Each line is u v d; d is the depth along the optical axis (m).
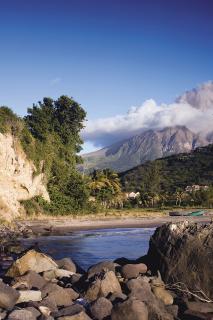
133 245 42.47
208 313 13.76
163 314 12.95
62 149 95.12
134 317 12.73
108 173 127.25
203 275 15.38
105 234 59.62
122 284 15.91
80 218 84.06
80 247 41.28
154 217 91.19
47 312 13.13
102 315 13.29
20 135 76.50
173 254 16.61
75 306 13.63
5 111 73.62
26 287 15.55
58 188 88.62
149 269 18.03
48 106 99.38
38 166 81.38
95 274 16.56
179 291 15.70
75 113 99.56
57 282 17.00
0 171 69.25
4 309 13.48
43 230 63.75
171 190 178.12
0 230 53.31
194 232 16.78
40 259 18.56
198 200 133.75
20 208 74.56
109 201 118.62
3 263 25.95
